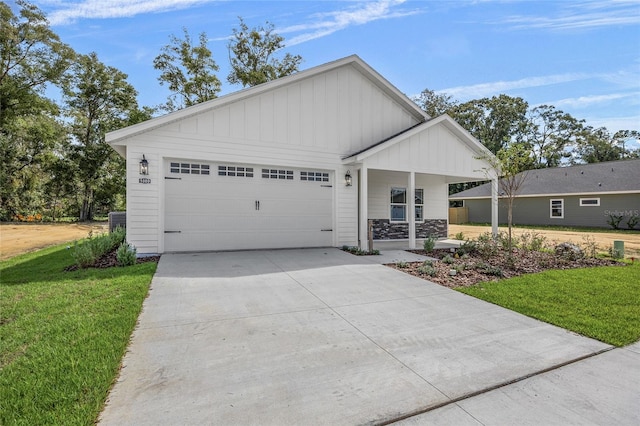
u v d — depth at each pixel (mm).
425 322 3998
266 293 5043
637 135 41156
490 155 10570
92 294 4711
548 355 3180
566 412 2309
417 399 2424
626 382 2715
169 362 2893
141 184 7902
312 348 3229
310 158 9742
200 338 3406
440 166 10578
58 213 31344
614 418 2248
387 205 12672
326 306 4512
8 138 24312
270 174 9297
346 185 10273
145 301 4559
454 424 2170
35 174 25844
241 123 8828
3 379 2521
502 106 35750
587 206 21641
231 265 6938
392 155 9742
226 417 2168
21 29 21344
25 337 3295
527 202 24797
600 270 7152
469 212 29109
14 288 5086
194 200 8453
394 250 9758
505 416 2258
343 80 10336
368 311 4352
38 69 22688
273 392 2473
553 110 39312
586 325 3938
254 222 9086
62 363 2773
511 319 4152
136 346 3197
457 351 3230
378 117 10953
